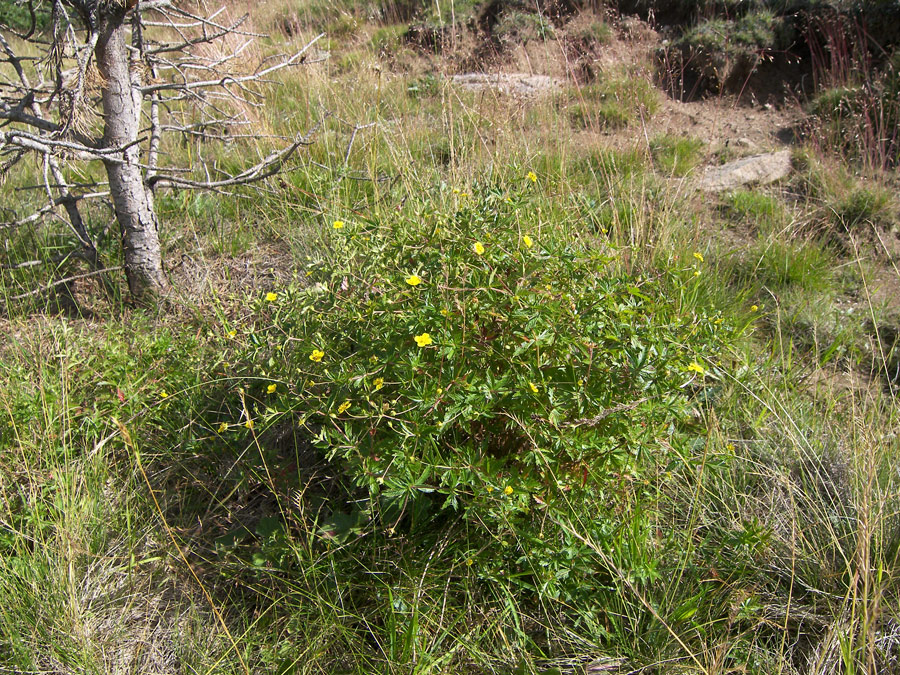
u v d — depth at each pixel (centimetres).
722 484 275
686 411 248
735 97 704
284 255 426
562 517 230
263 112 571
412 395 223
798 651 232
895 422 308
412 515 244
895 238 463
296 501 250
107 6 322
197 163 511
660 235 393
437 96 657
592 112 627
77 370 310
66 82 321
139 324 359
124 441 284
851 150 555
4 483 265
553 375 234
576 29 798
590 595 238
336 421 246
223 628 234
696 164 553
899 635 229
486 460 223
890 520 257
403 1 963
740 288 409
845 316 392
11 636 222
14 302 374
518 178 327
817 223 478
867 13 677
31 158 516
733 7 764
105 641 232
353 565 246
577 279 256
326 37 888
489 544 233
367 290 258
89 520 257
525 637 226
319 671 225
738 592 240
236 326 320
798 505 276
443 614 232
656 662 217
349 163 502
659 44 768
